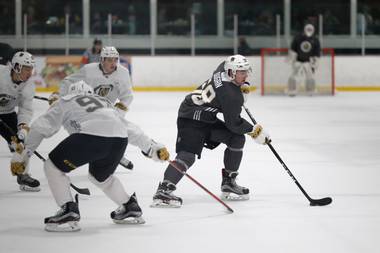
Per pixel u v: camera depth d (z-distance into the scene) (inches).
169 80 1638.8
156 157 446.3
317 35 1667.1
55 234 425.7
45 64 1605.6
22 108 583.2
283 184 593.3
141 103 1366.9
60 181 423.2
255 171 659.4
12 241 409.4
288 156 754.2
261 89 1589.6
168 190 500.7
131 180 615.5
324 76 1579.7
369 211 488.7
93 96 433.7
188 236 421.1
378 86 1643.7
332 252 385.1
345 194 549.6
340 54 1680.6
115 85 605.0
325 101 1432.1
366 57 1633.9
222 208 499.2
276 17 1667.1
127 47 1667.1
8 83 572.7
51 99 591.8
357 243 403.2
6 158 748.0
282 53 1592.0
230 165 524.7
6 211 490.6
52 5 1626.5
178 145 510.3
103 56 581.9
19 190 567.8
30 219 466.6
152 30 1663.4
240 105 498.6
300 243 404.2
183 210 492.7
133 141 442.9
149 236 421.1
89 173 434.3
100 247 396.2
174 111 1226.0
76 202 431.2
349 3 1665.8
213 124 519.5
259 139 506.6
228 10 1667.1
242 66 490.3
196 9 1663.4
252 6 1664.6
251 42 1680.6
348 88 1647.4
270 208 499.2
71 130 427.2
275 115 1181.1
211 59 1632.6
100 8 1643.7
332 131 973.2
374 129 994.7
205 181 608.1
